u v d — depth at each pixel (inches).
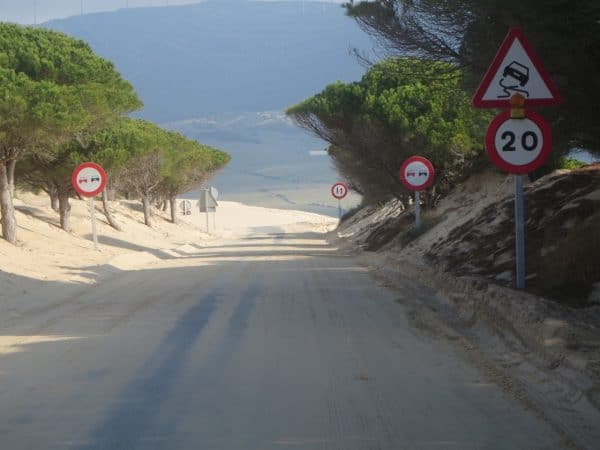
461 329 451.5
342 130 1503.4
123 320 510.3
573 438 244.1
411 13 602.2
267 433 254.2
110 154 1489.9
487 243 676.7
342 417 272.2
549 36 502.0
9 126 1009.5
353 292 650.8
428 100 1353.3
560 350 343.6
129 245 1509.6
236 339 430.3
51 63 1177.4
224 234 2945.4
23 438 252.2
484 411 277.3
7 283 674.8
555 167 932.0
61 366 365.4
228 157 3319.4
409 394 303.3
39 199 2532.0
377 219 1904.5
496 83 410.3
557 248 494.9
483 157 1290.6
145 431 258.7
